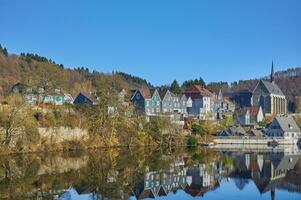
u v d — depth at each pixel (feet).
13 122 316.40
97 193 171.01
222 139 520.42
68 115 391.45
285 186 191.62
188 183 198.90
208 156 338.13
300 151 420.36
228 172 237.45
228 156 344.08
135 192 175.22
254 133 558.15
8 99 350.43
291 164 281.13
